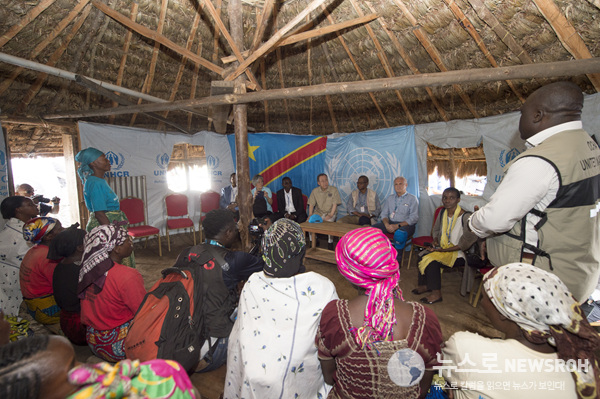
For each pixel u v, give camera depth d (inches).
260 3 163.8
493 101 171.6
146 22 163.9
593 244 58.7
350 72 199.9
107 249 80.2
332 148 256.8
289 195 236.5
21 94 172.9
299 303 53.6
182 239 255.4
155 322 70.5
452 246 138.4
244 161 157.8
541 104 62.6
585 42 118.7
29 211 120.1
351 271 46.1
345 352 44.8
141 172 237.3
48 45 153.9
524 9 121.6
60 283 94.5
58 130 207.9
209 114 181.9
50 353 25.6
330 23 170.4
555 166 57.5
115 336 82.4
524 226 63.9
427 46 156.6
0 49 141.9
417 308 45.1
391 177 229.3
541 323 39.8
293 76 217.5
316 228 187.2
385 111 220.1
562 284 41.1
